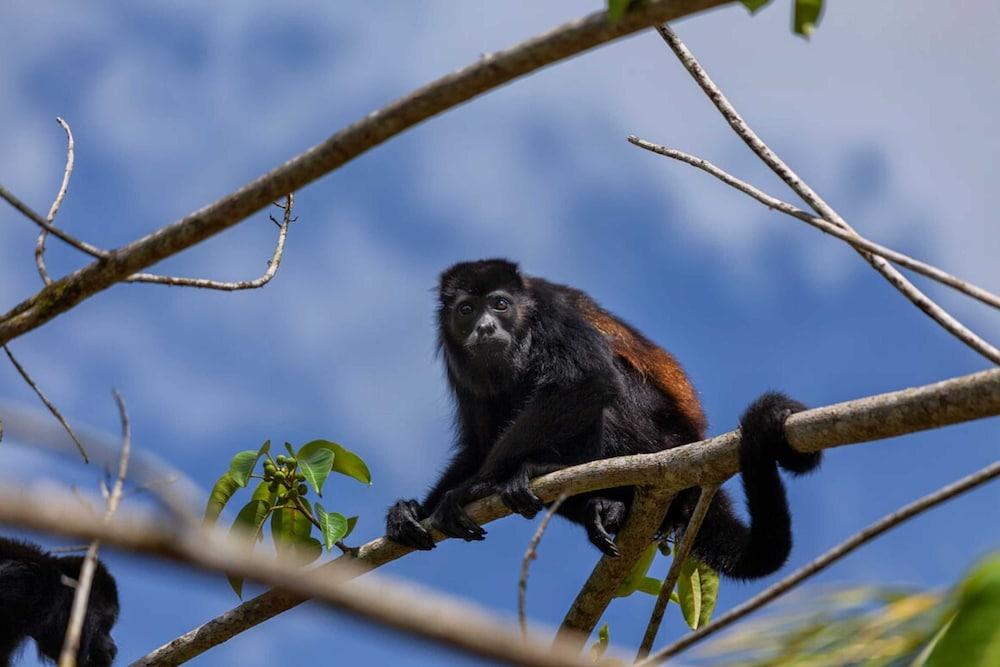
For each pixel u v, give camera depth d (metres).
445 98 6.34
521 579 6.75
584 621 12.82
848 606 3.96
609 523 13.84
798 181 8.98
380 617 2.86
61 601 16.22
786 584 6.34
